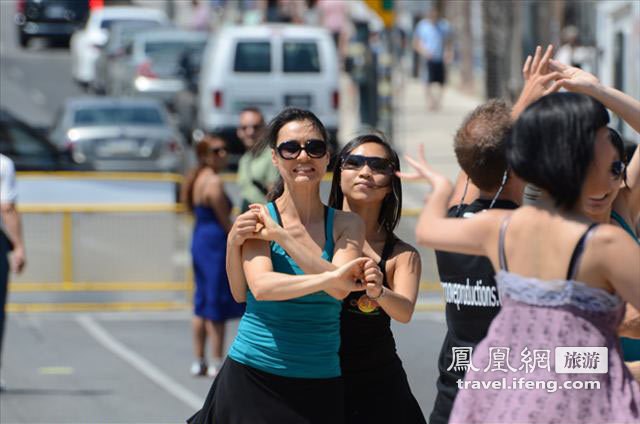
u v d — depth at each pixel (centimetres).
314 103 6134
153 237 3769
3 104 8825
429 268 3703
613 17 3919
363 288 1316
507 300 1090
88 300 3741
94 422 2384
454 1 9294
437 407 1401
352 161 1512
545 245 1071
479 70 8412
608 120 1077
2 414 2445
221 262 2700
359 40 6375
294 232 1393
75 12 11106
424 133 6631
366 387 1475
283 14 9306
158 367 2916
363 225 1430
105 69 8600
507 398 1081
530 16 4412
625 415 1054
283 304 1358
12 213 2581
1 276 2527
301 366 1362
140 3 14262
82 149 5544
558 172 1054
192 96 7056
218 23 11994
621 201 1368
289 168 1391
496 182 1355
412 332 3144
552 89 1255
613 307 1062
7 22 12375
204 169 2702
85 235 3753
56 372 2861
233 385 1390
